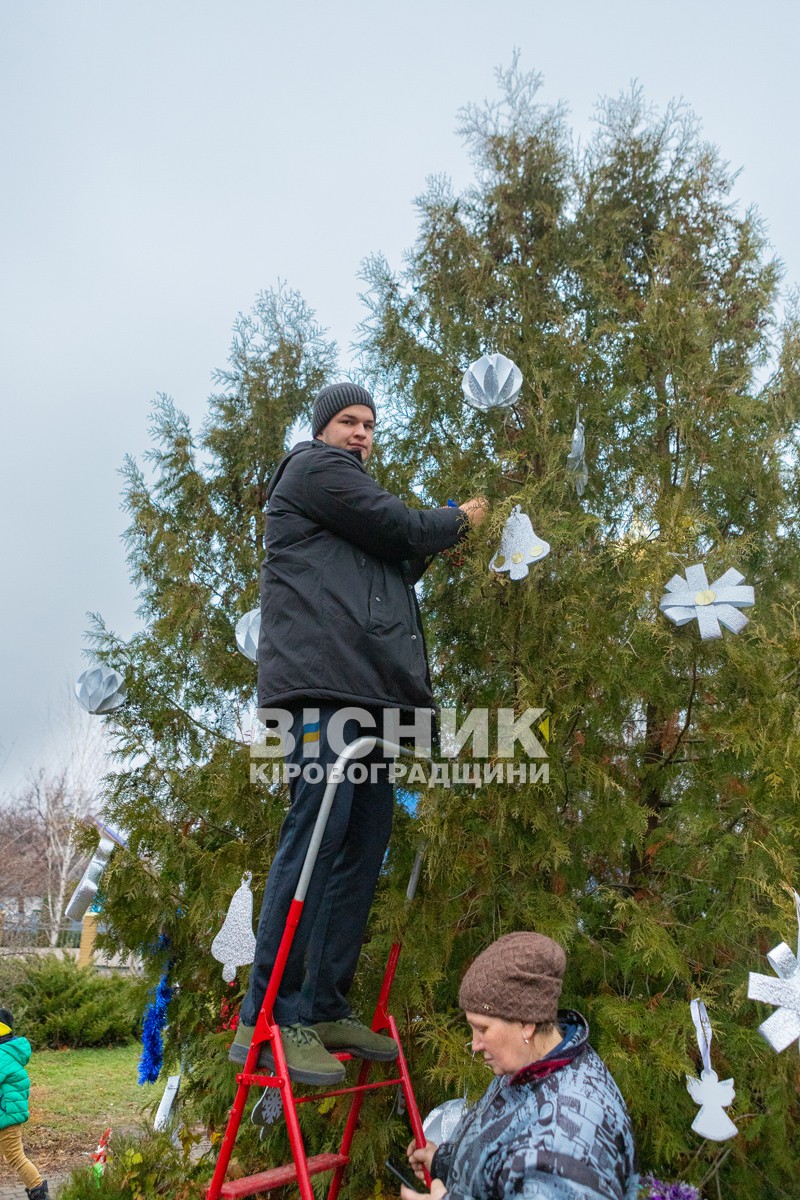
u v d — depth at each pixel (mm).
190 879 4359
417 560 3275
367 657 2771
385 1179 3574
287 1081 2340
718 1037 3281
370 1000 3535
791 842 3264
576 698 3316
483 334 4230
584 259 4398
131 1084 10977
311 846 2523
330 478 2859
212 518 5094
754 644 3572
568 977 3441
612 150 4797
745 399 3893
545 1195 1750
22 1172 6398
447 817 3252
